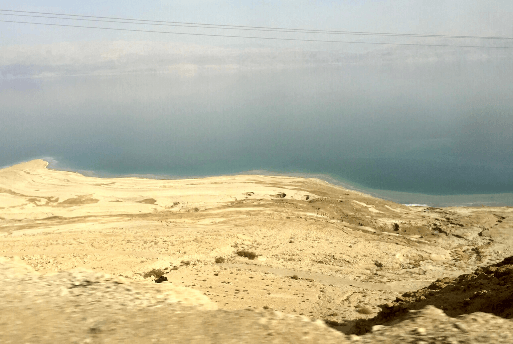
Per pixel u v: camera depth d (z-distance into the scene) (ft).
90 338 25.09
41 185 237.86
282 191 240.73
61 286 34.83
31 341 24.49
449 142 616.39
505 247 153.99
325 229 171.22
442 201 332.80
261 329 26.58
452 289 60.85
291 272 111.65
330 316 73.26
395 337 25.75
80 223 171.22
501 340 24.59
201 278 95.04
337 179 394.93
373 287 103.04
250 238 147.33
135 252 117.29
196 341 24.84
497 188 381.19
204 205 213.87
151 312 29.50
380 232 179.63
